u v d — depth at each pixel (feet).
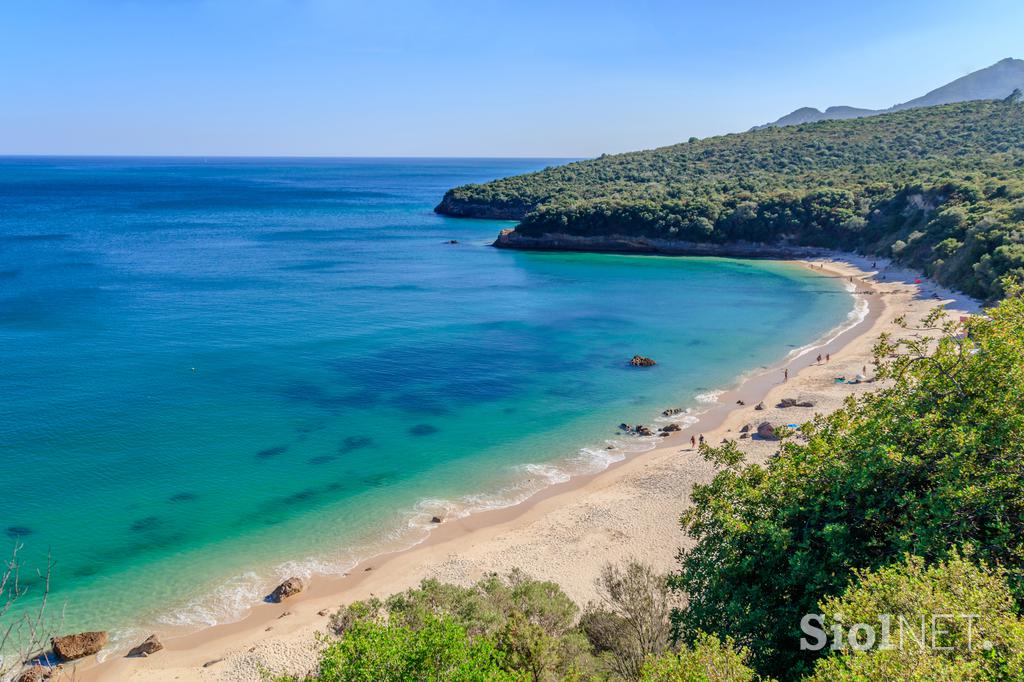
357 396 151.64
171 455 119.55
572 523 99.50
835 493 49.14
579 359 181.57
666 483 110.42
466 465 119.75
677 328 214.90
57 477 109.81
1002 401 50.03
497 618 62.08
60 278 277.23
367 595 83.15
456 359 179.42
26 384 151.33
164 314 219.41
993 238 234.58
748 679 36.35
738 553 50.29
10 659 69.46
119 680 69.00
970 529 44.96
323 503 105.81
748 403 147.95
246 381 158.20
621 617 62.95
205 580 86.17
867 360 171.42
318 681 41.01
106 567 87.86
